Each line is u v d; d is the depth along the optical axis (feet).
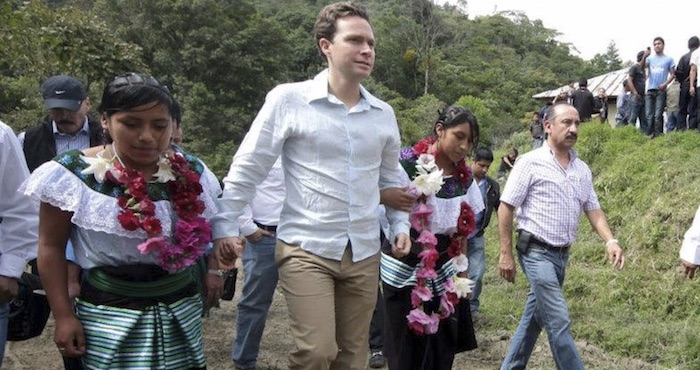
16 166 8.94
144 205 7.47
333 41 9.52
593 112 47.39
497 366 17.65
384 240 12.24
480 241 20.97
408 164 11.95
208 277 8.73
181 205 7.88
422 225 11.37
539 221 13.75
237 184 9.28
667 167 28.86
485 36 251.19
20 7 24.76
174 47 116.26
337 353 9.86
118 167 7.61
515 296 24.41
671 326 19.61
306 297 9.34
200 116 104.58
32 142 13.73
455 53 210.59
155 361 7.68
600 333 19.66
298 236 9.53
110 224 7.43
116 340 7.50
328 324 9.32
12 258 8.86
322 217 9.46
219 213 9.05
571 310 22.21
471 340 12.35
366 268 9.92
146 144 7.48
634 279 23.30
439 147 11.96
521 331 14.61
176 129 9.83
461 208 11.85
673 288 22.20
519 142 58.59
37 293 9.55
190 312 8.08
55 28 25.82
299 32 155.33
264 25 120.98
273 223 14.49
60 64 26.11
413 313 11.35
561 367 13.26
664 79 36.83
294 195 9.63
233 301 23.11
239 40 116.26
